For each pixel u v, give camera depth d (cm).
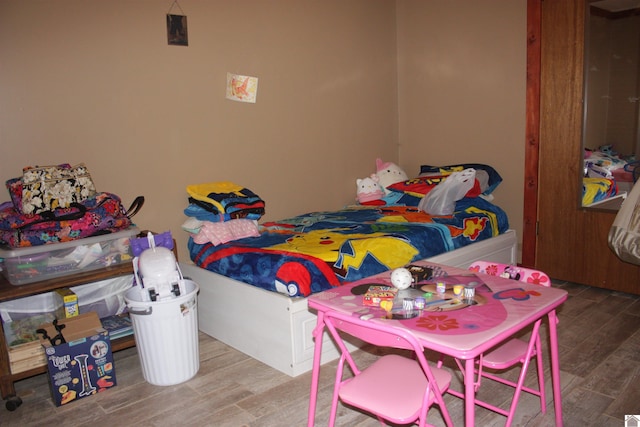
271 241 293
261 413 218
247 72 356
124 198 312
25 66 271
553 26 347
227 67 346
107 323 275
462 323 157
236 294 269
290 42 377
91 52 291
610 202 338
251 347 269
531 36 358
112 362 244
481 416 210
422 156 449
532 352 191
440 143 433
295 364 246
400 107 459
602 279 352
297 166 394
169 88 322
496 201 402
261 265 258
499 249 349
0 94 265
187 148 334
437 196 345
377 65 438
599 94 333
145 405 229
